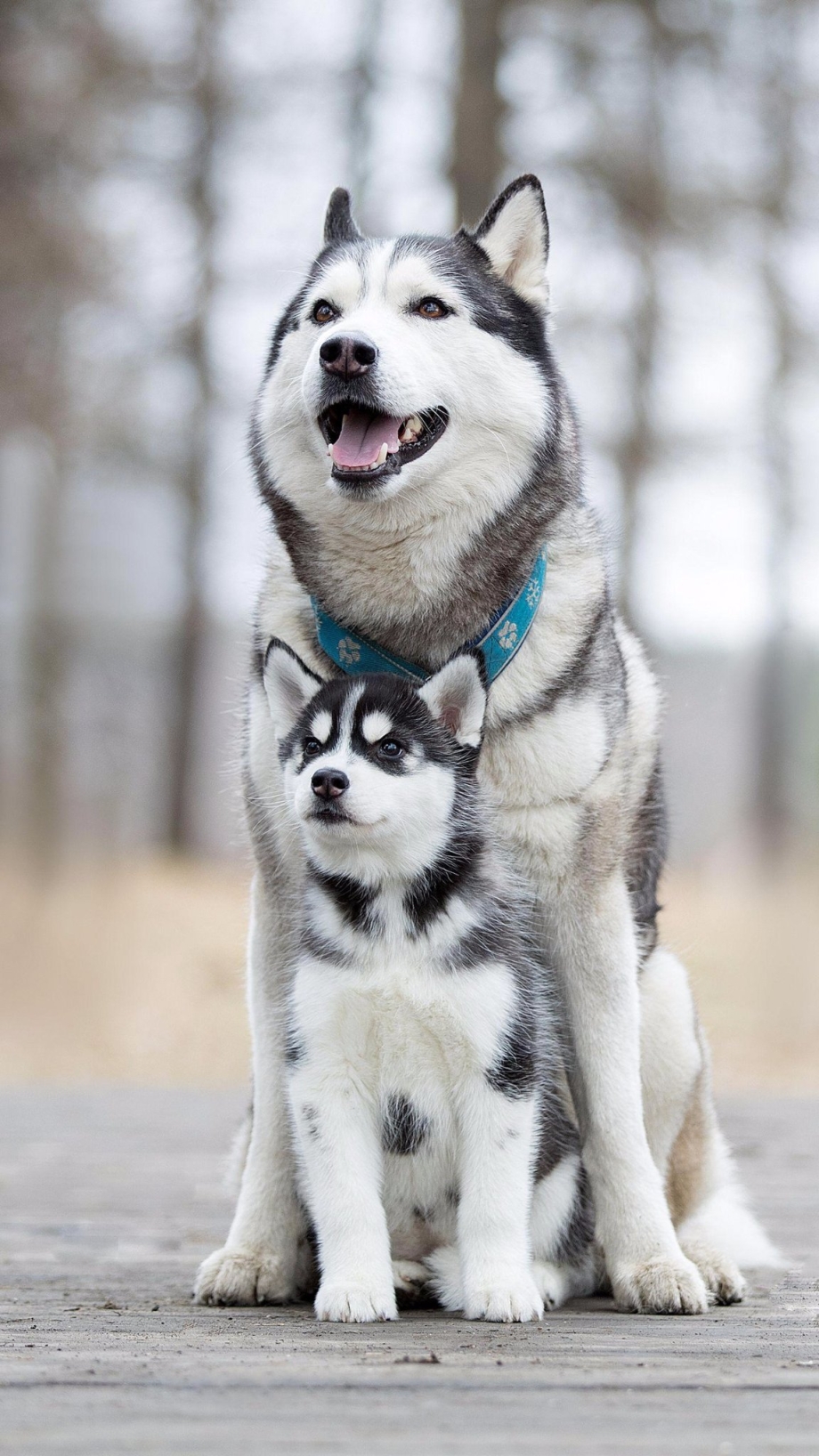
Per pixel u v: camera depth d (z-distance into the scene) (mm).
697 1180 4777
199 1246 5289
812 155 17547
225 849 20734
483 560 4262
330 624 4438
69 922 16375
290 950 4309
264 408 4473
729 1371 2967
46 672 21141
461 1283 3869
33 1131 8438
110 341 18375
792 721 22328
